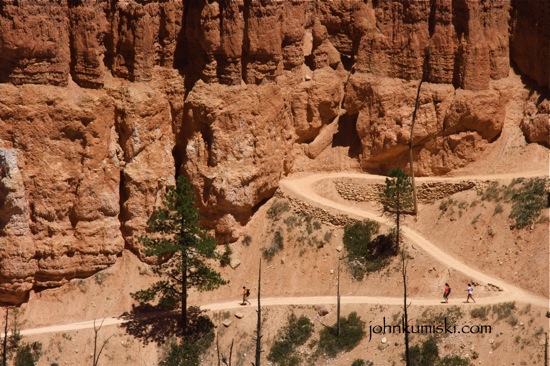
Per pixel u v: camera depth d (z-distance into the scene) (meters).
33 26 102.69
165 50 109.69
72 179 106.50
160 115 109.25
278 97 110.62
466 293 102.94
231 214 109.88
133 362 103.19
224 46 107.75
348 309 104.06
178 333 104.81
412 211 110.62
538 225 103.62
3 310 107.12
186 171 109.81
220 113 108.19
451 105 110.25
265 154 109.75
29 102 103.81
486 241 105.56
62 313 107.44
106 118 107.31
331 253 108.69
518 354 96.69
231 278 109.44
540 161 109.75
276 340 103.62
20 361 103.25
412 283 105.00
